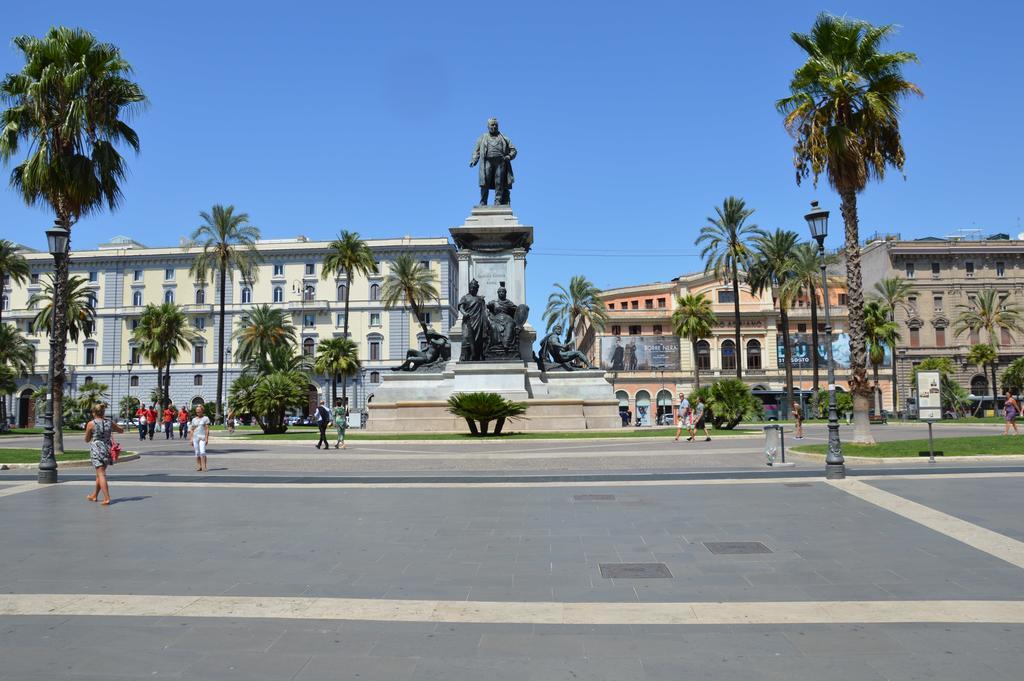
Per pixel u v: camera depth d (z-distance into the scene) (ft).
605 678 16.55
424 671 17.07
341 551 30.48
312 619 21.17
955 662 17.33
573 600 22.94
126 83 89.10
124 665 17.54
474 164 140.36
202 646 18.92
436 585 24.89
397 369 137.18
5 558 29.35
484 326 126.72
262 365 204.74
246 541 32.76
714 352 299.58
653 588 24.23
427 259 309.22
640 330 309.22
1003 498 43.16
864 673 16.67
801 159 85.87
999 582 24.48
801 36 84.99
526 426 122.42
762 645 18.65
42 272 321.32
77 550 30.89
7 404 307.58
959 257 280.92
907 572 25.95
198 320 311.27
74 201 86.99
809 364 291.99
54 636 19.74
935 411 67.77
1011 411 111.65
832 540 31.65
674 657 17.87
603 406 129.70
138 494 50.08
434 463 72.90
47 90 84.23
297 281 312.91
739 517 37.83
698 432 123.24
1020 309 275.18
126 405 271.69
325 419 97.19
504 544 31.68
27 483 57.41
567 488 51.01
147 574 26.61
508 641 19.19
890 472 58.08
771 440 68.08
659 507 41.63
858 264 84.02
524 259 134.21
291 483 55.88
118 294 315.37
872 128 83.05
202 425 68.23
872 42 82.53
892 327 218.79
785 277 208.23
